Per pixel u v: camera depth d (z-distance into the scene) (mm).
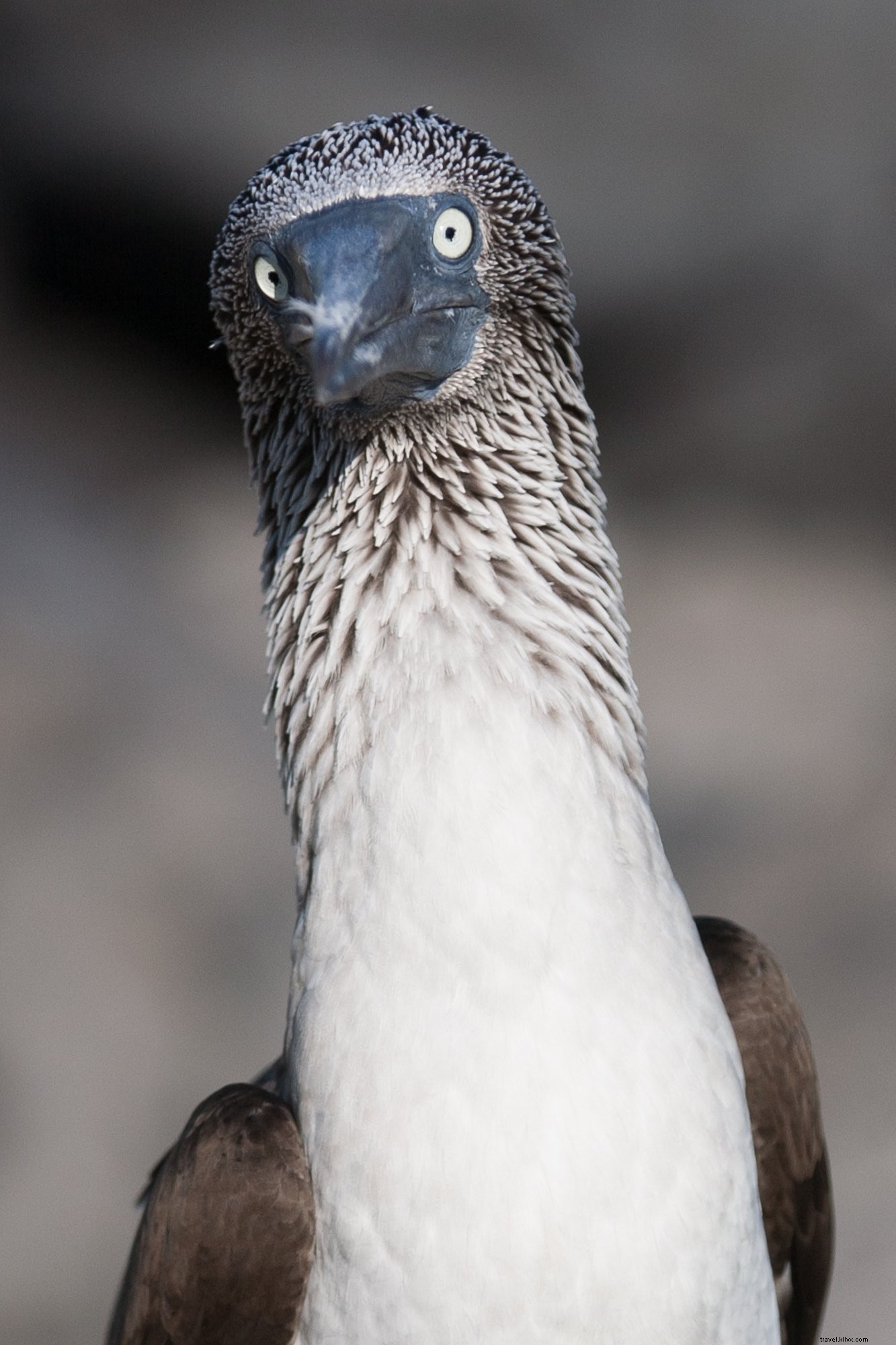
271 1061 15375
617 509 25328
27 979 15539
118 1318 7602
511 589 6516
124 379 26578
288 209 6547
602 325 23203
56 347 26516
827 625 23078
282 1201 6332
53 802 17172
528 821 6066
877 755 20172
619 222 22031
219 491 25812
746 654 22547
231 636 21891
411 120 6668
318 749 6582
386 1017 6027
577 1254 5848
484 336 6684
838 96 21172
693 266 22422
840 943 17406
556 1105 5871
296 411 7008
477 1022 5930
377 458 6645
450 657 6324
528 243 6777
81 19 22484
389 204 6445
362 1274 6043
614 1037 5965
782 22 20906
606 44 21266
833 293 22438
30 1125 14617
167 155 22812
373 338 6324
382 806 6191
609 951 6047
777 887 18344
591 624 6715
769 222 21969
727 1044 6348
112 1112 14820
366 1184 5992
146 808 17344
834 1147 14852
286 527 7148
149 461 25859
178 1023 15531
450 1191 5867
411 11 21531
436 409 6594
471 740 6176
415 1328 5969
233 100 22109
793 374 23281
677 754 20656
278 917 16594
